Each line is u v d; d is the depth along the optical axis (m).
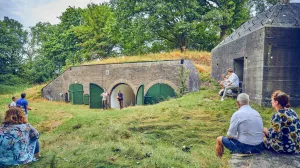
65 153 5.63
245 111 4.19
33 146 5.09
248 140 4.09
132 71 19.50
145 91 18.53
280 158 3.85
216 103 10.77
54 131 9.15
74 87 24.67
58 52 42.28
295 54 9.73
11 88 38.41
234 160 3.93
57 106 22.19
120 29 25.78
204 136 6.78
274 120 4.02
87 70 23.36
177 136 6.83
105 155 5.29
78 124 9.34
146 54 26.08
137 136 6.92
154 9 23.19
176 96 15.33
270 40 9.65
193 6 22.89
